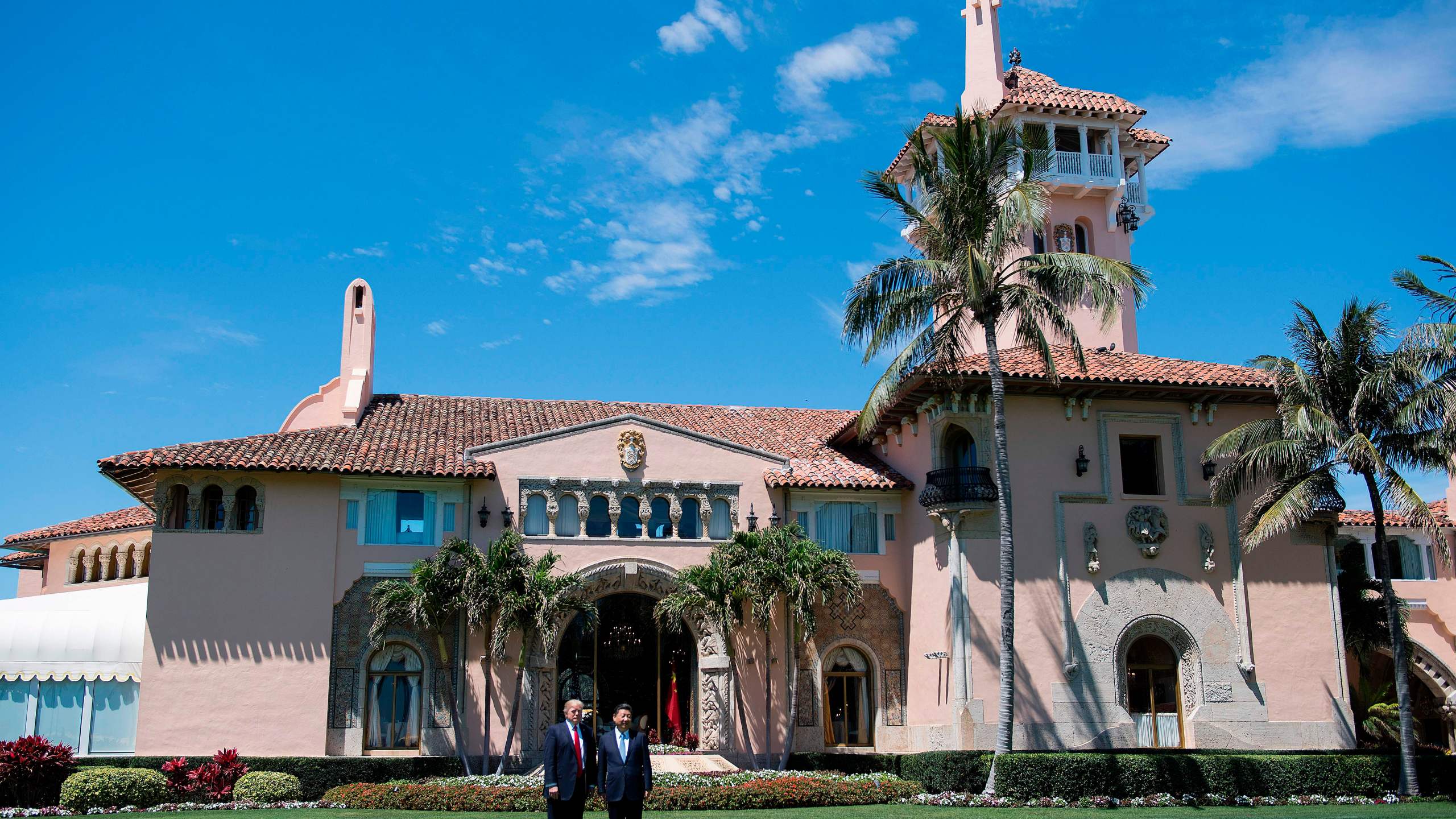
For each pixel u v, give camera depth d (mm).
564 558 30125
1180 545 29875
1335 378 27625
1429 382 26406
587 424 31234
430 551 29578
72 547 36156
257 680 27922
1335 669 29938
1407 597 36312
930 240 26469
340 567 29062
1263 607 29891
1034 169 26609
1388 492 26953
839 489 31719
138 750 27031
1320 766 26344
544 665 29156
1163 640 29562
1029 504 29109
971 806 24203
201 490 28797
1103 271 25594
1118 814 22766
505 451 30625
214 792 25938
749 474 31984
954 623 28266
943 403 29422
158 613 27828
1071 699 28094
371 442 31016
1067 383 28828
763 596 28172
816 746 30359
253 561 28578
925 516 30656
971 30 38750
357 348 34906
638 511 31141
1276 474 28797
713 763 28344
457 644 29016
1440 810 23625
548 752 14133
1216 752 27219
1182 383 29562
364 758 27578
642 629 30781
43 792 24656
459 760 27953
